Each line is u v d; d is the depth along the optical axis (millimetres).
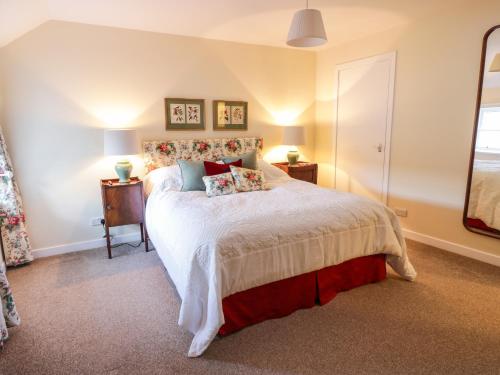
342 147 4594
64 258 3348
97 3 2809
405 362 1847
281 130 4715
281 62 4551
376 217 2617
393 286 2691
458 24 3107
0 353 1940
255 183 3334
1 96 3059
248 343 2027
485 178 3047
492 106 2939
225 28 3582
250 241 2092
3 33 2803
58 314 2350
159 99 3787
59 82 3277
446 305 2402
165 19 3256
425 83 3461
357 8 3098
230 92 4238
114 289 2707
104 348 1993
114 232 3738
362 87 4195
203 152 4059
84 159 3488
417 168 3645
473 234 3195
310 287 2393
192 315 1989
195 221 2311
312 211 2469
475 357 1877
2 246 3064
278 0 2814
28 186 3268
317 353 1932
